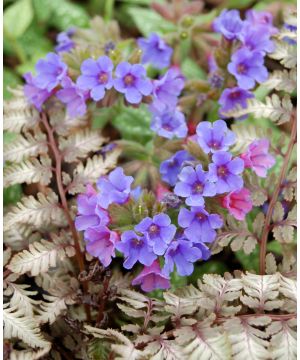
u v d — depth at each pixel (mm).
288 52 434
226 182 379
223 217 395
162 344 355
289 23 441
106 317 391
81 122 445
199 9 525
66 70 430
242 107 449
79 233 416
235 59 435
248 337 352
